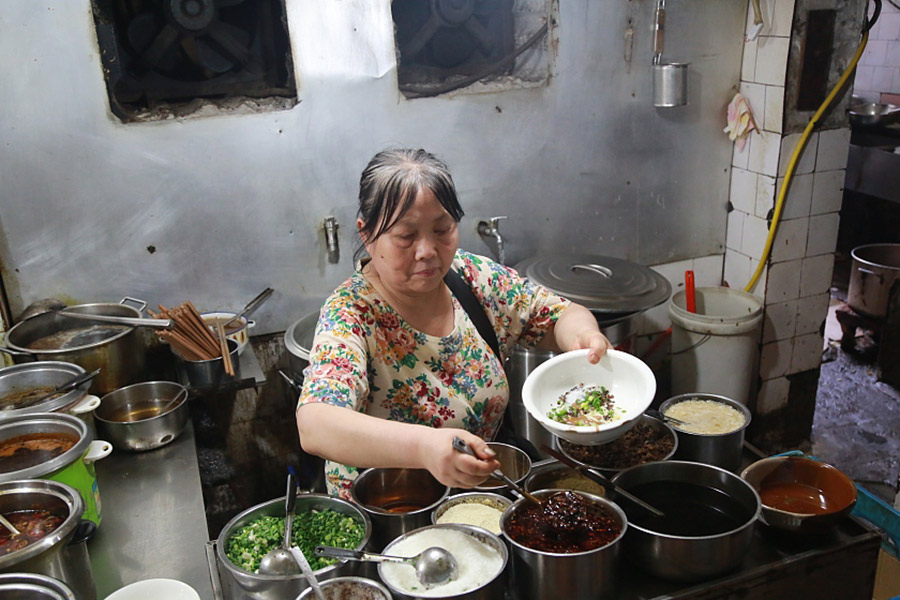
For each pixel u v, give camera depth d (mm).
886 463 3539
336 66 2689
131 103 2697
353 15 2650
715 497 1698
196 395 2926
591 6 2932
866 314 4227
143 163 2598
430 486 1792
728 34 3166
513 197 3078
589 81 3029
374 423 1479
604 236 3289
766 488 1834
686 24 3092
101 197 2592
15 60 2385
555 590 1438
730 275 3535
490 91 2900
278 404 3053
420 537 1551
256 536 1604
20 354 2330
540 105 2988
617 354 1808
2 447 1893
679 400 2215
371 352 1733
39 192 2529
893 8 5293
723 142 3334
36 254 2592
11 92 2410
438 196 1555
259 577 1420
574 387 1822
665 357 3545
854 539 1664
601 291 2672
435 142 2896
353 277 1776
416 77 2943
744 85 3230
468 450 1378
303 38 2623
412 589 1429
